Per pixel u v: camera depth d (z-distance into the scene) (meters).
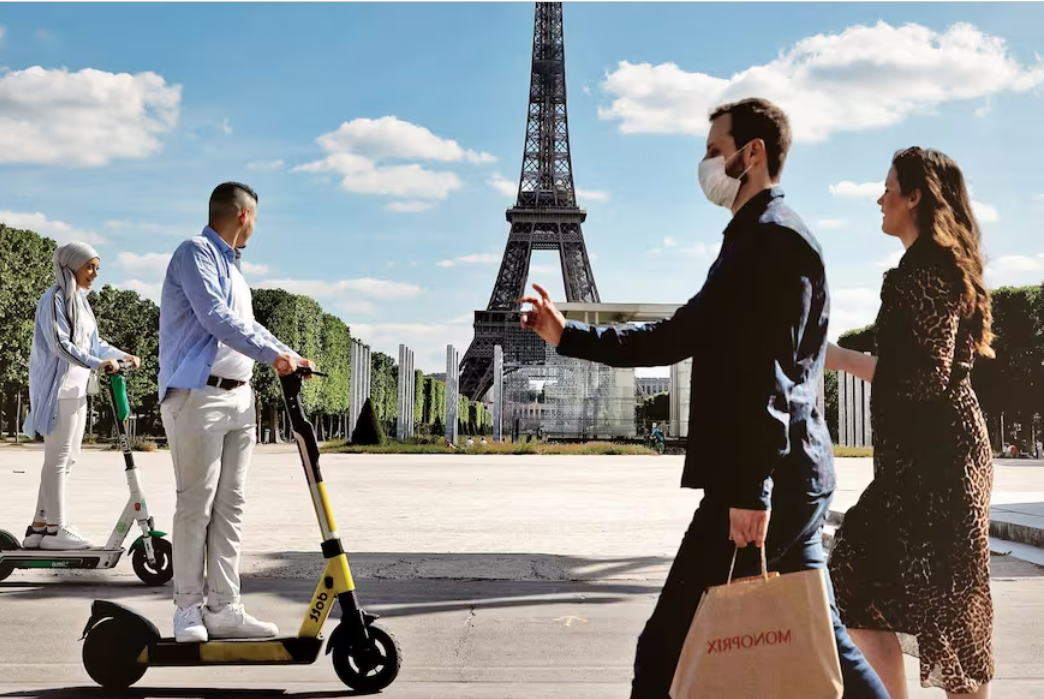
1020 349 57.44
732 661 2.86
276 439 64.94
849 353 3.79
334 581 4.93
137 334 58.75
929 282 3.60
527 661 5.59
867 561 3.68
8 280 49.44
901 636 3.74
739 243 3.06
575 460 35.41
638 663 3.09
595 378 53.69
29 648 5.81
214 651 4.91
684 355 3.24
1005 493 15.24
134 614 4.94
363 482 21.27
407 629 6.39
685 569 3.04
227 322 4.93
